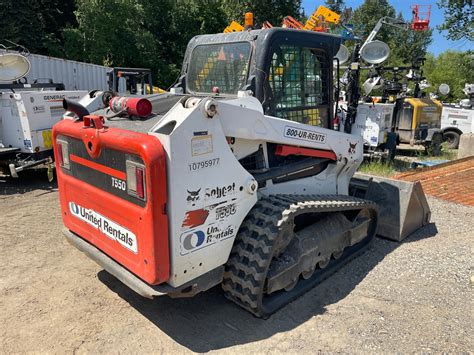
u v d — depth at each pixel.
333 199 3.81
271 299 3.41
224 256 3.01
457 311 3.39
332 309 3.39
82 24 19.12
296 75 3.65
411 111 11.70
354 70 7.96
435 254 4.44
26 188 7.33
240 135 2.99
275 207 3.18
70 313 3.32
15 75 7.50
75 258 4.33
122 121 3.04
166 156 2.51
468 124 13.77
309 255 3.57
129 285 2.79
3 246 4.64
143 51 21.64
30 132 7.30
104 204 2.99
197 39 4.06
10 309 3.37
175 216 2.60
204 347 2.91
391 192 4.83
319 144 3.81
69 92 7.97
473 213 5.82
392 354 2.85
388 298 3.57
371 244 4.61
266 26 4.04
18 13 17.78
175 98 3.50
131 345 2.93
